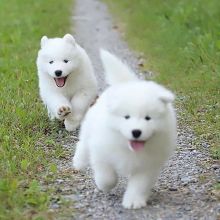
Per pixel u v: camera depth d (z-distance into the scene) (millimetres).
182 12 22719
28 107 12758
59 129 11984
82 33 24266
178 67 17234
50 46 12039
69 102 12359
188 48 18141
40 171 9648
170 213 8148
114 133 7844
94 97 12461
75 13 30016
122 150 7930
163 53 19312
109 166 8305
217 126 11922
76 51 12102
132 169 8117
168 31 21469
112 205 8430
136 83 8094
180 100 13938
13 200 8180
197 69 16594
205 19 21156
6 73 16266
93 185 9172
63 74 11797
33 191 8547
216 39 18391
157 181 9375
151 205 8406
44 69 12055
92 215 8133
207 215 8094
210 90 14523
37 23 25344
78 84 12203
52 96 12102
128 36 23156
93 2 33750
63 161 10281
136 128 7504
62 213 8117
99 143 8039
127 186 8664
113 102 7711
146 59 19094
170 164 10109
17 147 10469
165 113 7797
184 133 11727
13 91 14047
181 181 9367
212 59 16828
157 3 28203
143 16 26188
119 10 30250
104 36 23625
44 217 7809
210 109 13109
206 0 23703
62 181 9328
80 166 9500
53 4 31875
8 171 9289
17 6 30500
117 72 8656
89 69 12391
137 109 7582
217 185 9023
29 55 18688
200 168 9930
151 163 8062
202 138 11398
